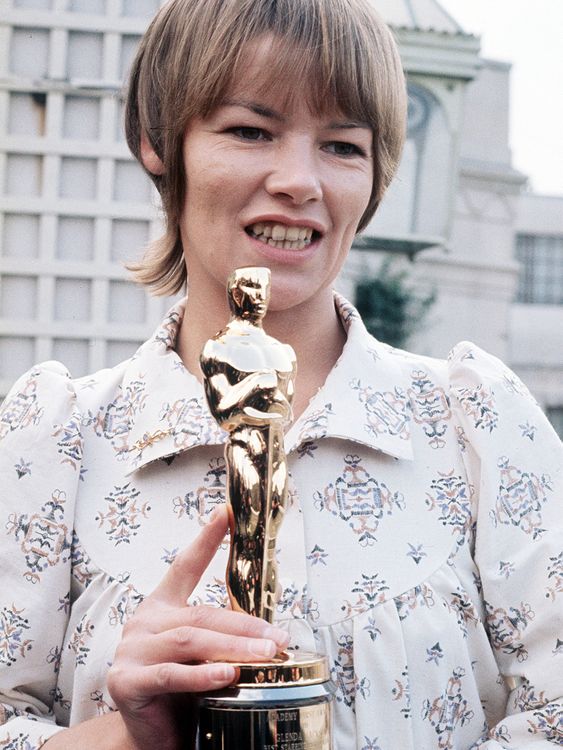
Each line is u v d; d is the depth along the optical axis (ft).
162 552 4.39
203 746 3.58
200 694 3.64
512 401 4.70
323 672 3.70
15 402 4.74
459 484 4.56
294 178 4.12
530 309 37.83
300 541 4.32
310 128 4.24
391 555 4.36
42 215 14.58
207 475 4.48
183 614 3.68
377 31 4.40
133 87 4.79
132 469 4.50
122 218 14.66
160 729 3.76
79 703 4.36
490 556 4.45
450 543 4.45
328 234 4.32
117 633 4.31
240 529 3.75
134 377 4.79
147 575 4.35
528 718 4.29
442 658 4.30
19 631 4.41
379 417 4.54
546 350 37.76
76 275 14.64
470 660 4.41
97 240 14.65
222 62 4.17
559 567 4.45
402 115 4.52
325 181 4.25
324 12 4.20
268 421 3.71
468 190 29.81
